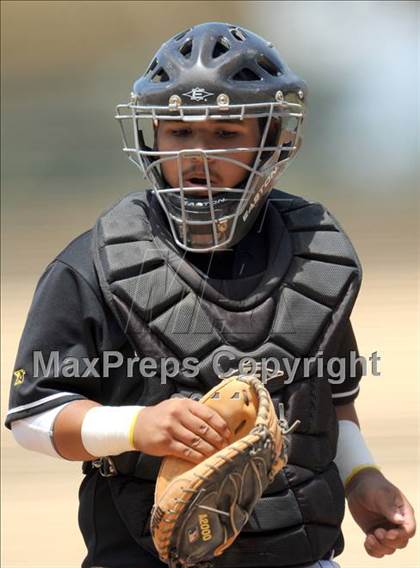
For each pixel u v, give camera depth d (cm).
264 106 943
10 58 6962
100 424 880
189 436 845
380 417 2175
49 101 6266
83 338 934
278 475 927
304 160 5275
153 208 980
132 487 921
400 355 2517
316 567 946
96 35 7256
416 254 3491
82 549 1675
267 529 918
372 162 5178
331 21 7625
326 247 1002
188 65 941
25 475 1989
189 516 827
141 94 962
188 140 946
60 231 3950
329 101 6431
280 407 939
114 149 5422
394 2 7875
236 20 7550
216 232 939
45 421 908
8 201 4484
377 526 1048
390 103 6359
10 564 1617
